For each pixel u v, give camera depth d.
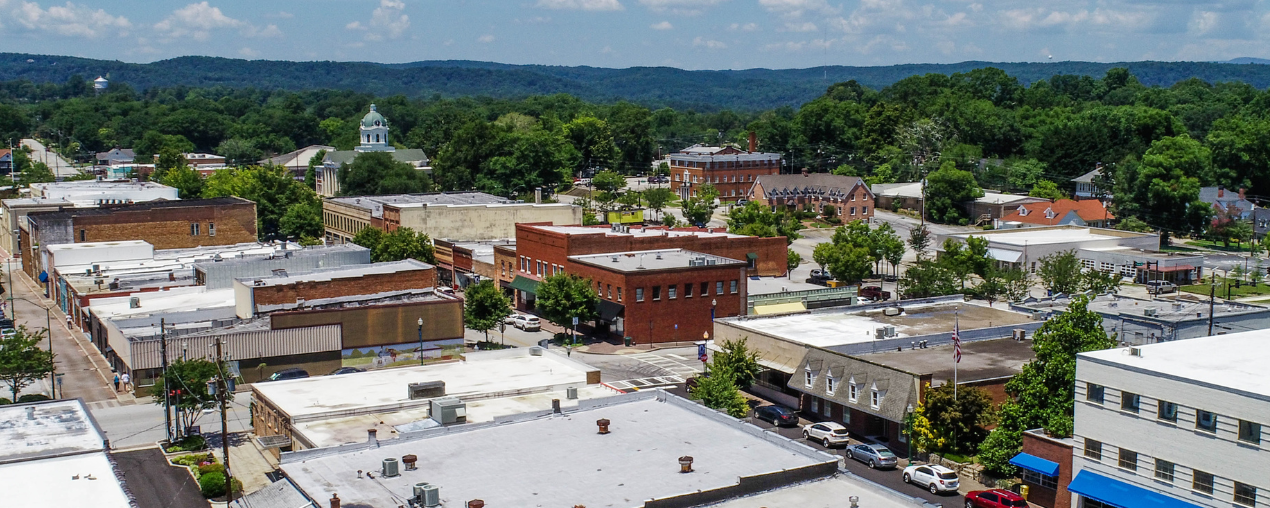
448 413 58.34
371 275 103.81
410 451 51.88
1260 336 65.56
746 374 82.56
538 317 121.94
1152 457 57.19
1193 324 82.31
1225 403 53.41
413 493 45.41
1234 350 61.72
